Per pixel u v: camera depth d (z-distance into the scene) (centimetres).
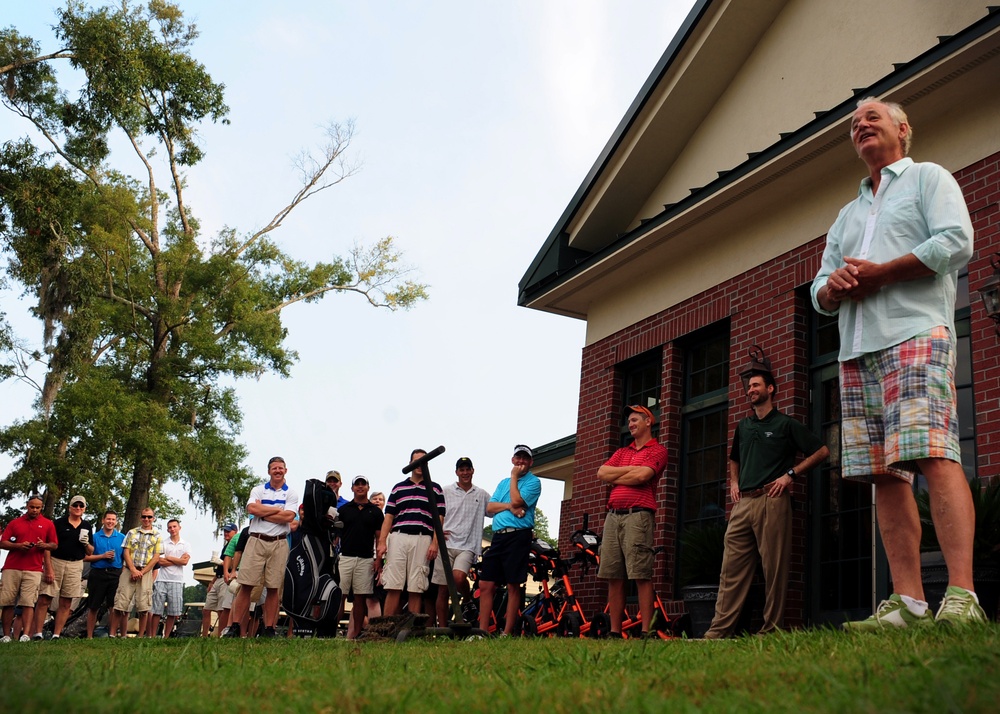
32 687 187
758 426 685
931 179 394
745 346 849
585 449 1068
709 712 175
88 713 170
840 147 741
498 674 253
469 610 948
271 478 911
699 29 970
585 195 1103
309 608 870
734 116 985
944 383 374
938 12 757
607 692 205
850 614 699
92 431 2542
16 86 2406
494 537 831
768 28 952
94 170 2728
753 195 834
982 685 181
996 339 616
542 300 1137
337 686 229
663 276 994
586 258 1038
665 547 896
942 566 529
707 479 888
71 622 1273
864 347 395
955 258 376
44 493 2570
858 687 195
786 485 654
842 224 431
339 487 1077
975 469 620
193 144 2781
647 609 720
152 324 2748
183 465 2588
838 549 724
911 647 276
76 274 2377
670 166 1080
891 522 396
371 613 928
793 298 804
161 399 2634
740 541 679
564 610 919
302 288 3003
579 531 920
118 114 2500
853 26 848
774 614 653
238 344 2833
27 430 2453
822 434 764
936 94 663
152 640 642
